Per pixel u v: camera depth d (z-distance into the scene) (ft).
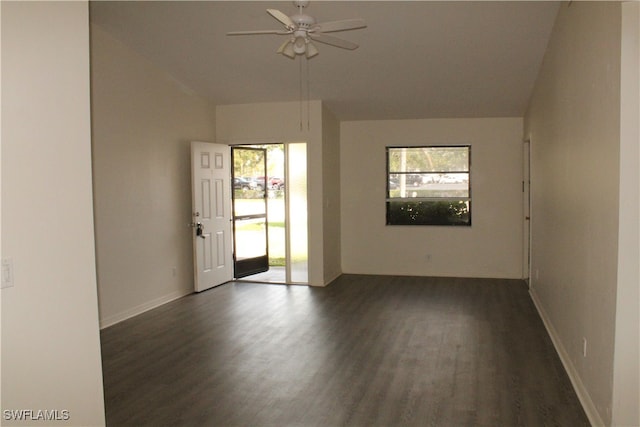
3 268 6.39
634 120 8.59
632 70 8.55
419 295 21.85
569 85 13.26
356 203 26.99
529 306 19.83
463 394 11.60
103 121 17.39
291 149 26.32
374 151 26.63
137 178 19.12
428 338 15.80
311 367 13.39
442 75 20.34
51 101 7.09
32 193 6.80
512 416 10.51
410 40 17.43
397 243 26.66
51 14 7.09
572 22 12.89
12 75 6.52
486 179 25.45
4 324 6.44
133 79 18.88
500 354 14.30
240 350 14.83
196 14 16.31
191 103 22.70
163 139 20.71
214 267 23.54
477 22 16.07
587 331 10.88
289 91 22.65
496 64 19.12
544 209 17.98
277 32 13.64
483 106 23.75
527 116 23.40
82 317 7.63
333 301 20.85
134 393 11.85
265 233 27.22
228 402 11.32
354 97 23.04
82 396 7.61
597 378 10.00
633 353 8.79
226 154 24.03
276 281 24.82
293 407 11.03
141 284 19.35
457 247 25.95
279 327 17.16
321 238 23.77
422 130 26.03
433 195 26.27
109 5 15.67
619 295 8.80
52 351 7.11
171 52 19.04
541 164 18.79
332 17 16.03
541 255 18.76
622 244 8.73
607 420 9.25
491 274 25.61
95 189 17.04
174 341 15.74
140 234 19.30
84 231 7.67
